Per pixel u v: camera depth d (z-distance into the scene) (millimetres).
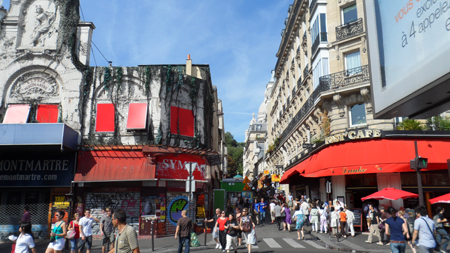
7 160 17484
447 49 6699
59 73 18594
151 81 18672
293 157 30750
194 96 20266
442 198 11812
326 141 18578
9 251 13680
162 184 17562
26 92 18469
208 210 23875
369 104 18078
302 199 21234
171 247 13672
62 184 17141
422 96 7836
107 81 18609
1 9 19266
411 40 8070
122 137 18031
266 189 44719
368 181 18000
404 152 15922
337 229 14367
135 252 5535
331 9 20688
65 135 16500
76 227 10523
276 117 42344
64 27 19016
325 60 20328
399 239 7910
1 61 18609
